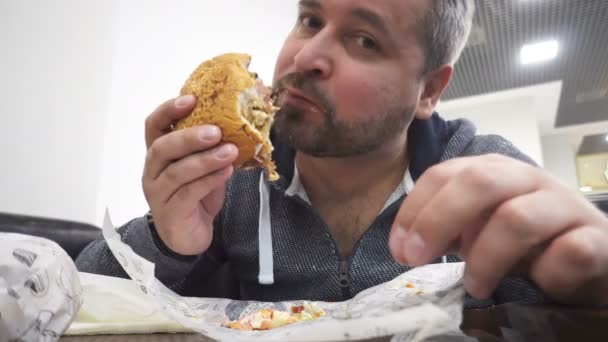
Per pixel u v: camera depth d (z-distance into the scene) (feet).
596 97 13.97
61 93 6.22
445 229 0.97
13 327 1.01
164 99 7.51
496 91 13.33
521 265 1.05
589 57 11.10
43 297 1.12
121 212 6.73
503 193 0.98
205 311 1.51
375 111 2.16
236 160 1.54
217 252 2.85
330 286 2.44
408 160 2.79
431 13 2.30
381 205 2.73
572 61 11.37
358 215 2.74
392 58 2.20
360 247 2.48
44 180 5.92
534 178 1.03
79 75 6.45
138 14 7.30
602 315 0.89
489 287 0.99
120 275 2.01
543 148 18.37
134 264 1.26
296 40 2.30
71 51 6.38
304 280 2.51
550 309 0.95
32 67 5.93
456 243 1.06
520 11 9.09
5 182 5.57
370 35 2.12
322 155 2.26
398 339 0.95
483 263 0.96
